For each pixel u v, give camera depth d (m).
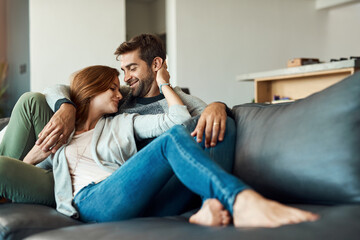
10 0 7.37
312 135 1.14
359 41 8.58
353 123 1.08
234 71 7.29
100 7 6.46
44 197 1.55
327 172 1.06
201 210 1.07
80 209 1.45
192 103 2.14
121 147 1.73
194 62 6.96
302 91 4.52
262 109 1.45
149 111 2.08
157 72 2.15
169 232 0.90
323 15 8.16
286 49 7.79
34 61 6.11
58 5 6.22
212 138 1.40
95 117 1.84
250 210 0.96
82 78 1.83
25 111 1.81
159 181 1.30
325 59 8.23
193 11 6.96
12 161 1.51
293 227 0.82
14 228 1.19
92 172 1.64
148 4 8.47
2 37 7.70
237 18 7.32
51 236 0.99
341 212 0.89
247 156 1.32
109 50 6.52
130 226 1.01
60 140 1.65
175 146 1.19
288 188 1.16
